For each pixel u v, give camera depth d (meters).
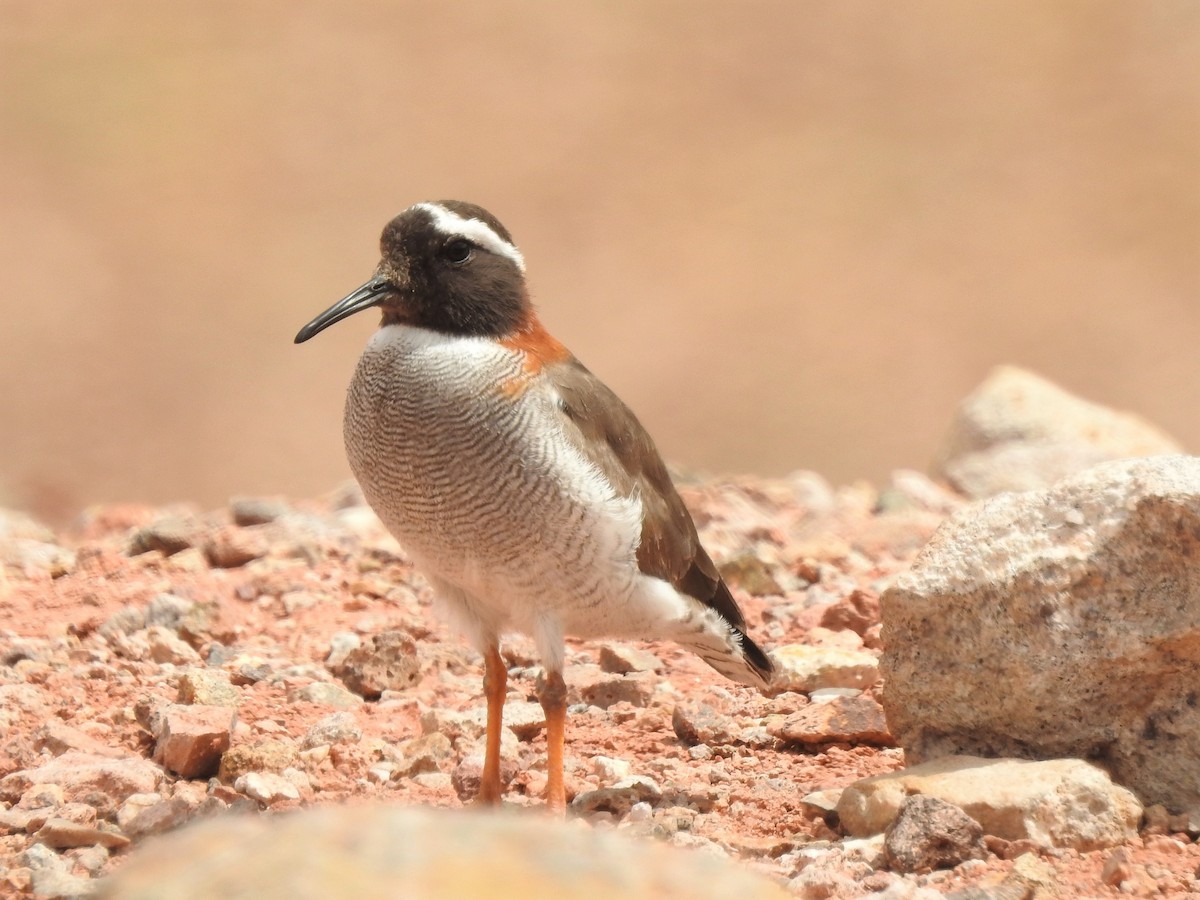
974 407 18.00
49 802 9.30
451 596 9.99
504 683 9.87
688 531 10.30
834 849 8.47
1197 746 8.84
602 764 10.08
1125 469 8.97
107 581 13.96
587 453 9.58
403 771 9.99
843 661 11.42
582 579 9.59
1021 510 9.11
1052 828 8.42
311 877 5.44
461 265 9.84
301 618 13.11
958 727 9.18
